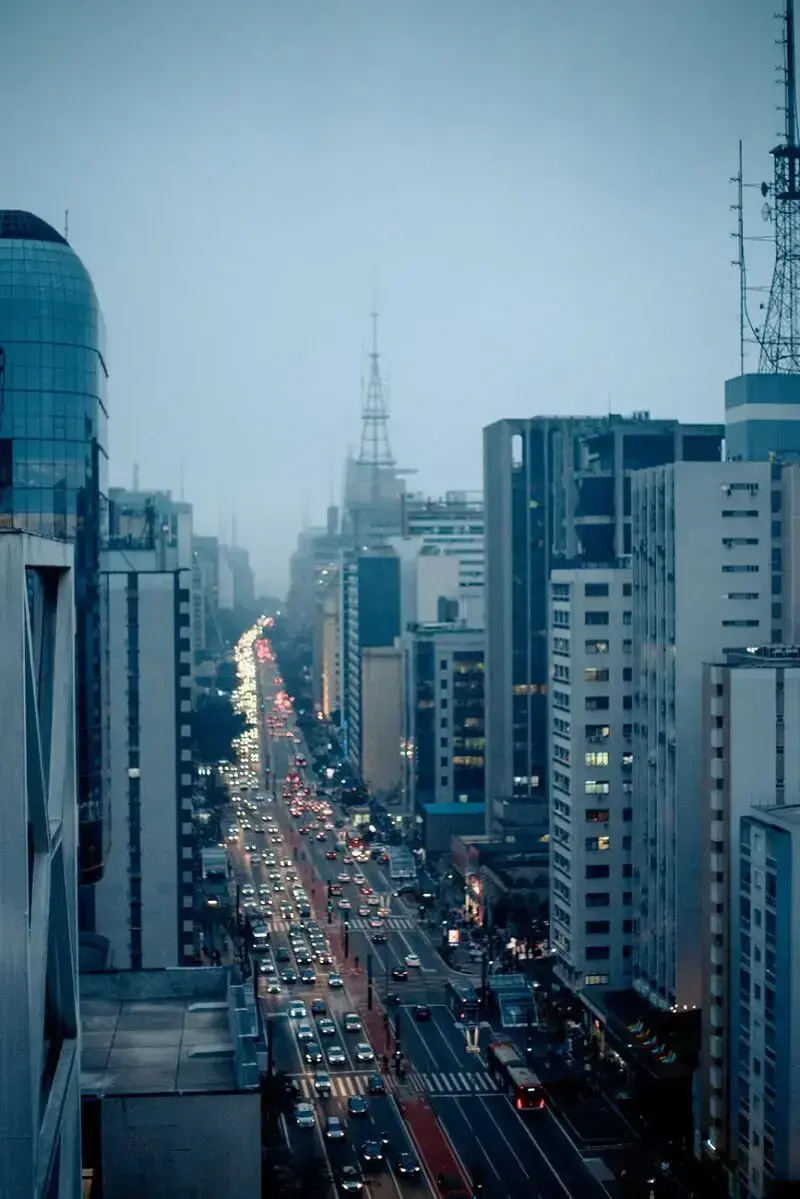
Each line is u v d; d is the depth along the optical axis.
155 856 166.50
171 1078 63.75
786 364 178.88
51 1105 45.50
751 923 118.19
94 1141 59.62
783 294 179.50
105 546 181.88
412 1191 117.19
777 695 130.25
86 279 142.50
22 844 38.75
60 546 47.53
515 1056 143.88
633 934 166.88
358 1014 166.50
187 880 170.88
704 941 129.25
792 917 112.50
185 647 170.62
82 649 142.88
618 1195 117.00
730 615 153.38
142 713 166.00
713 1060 126.62
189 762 170.38
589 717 171.12
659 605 158.25
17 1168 39.44
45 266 140.00
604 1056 150.50
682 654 152.12
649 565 162.00
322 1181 117.88
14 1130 39.38
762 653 143.62
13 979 39.00
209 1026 71.50
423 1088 142.25
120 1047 68.25
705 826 131.38
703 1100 127.94
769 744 129.88
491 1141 128.50
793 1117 112.50
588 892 170.50
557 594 177.00
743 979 119.62
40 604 48.28
